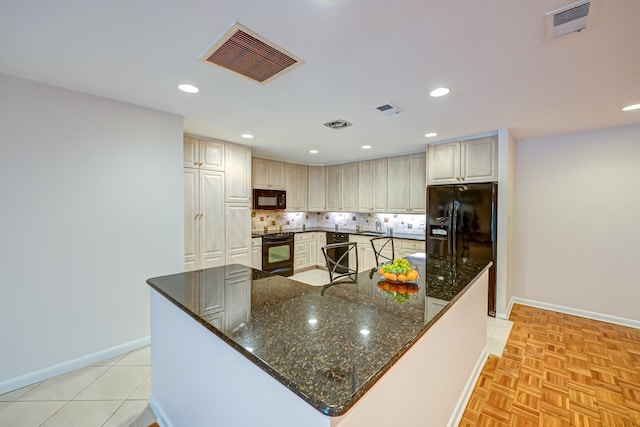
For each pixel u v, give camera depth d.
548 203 3.52
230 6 1.18
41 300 2.02
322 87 2.01
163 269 2.57
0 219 1.86
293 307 1.33
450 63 1.67
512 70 1.75
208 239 3.45
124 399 1.86
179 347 1.48
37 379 2.00
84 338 2.20
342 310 1.30
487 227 3.21
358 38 1.41
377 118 2.72
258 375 0.96
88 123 2.17
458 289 1.63
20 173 1.92
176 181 2.64
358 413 0.81
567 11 1.21
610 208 3.16
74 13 1.23
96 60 1.65
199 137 3.37
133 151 2.39
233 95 2.16
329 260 2.21
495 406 1.85
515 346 2.63
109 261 2.30
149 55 1.59
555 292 3.51
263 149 4.19
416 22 1.28
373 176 4.88
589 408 1.83
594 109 2.47
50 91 2.01
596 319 3.25
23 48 1.52
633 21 1.26
